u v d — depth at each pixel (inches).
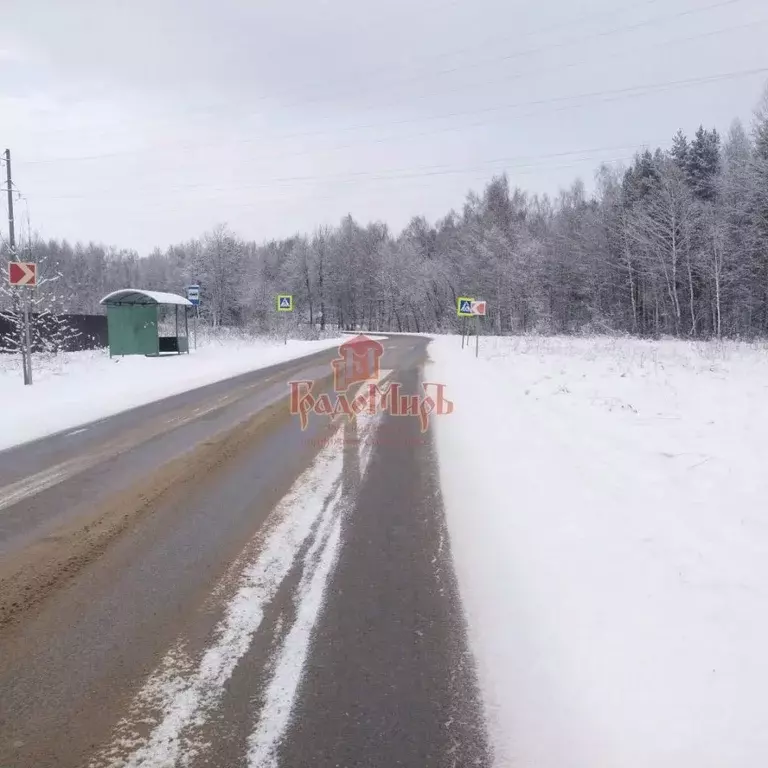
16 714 108.7
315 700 111.4
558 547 177.0
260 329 1887.3
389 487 247.1
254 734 102.5
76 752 98.7
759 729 98.6
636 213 1713.8
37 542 192.2
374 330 3353.8
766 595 139.9
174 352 1029.8
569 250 2101.4
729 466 244.7
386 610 145.0
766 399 409.7
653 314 1827.0
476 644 129.4
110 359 892.0
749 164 1353.3
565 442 306.3
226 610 146.3
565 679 115.3
